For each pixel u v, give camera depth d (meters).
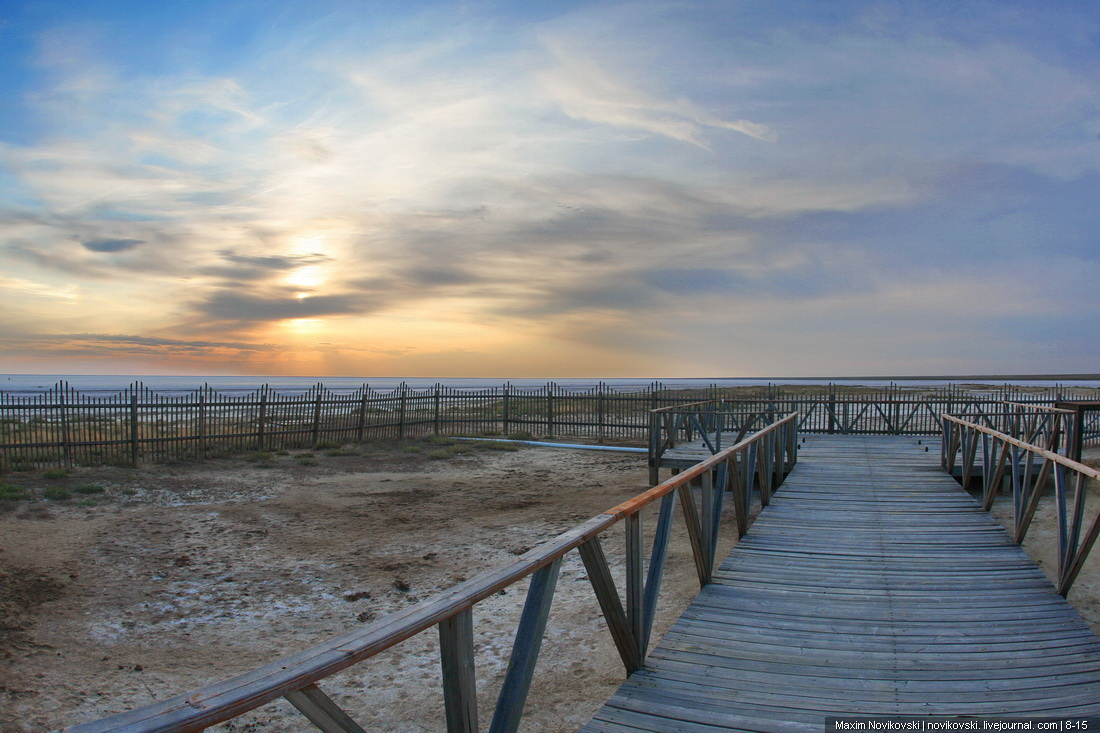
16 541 9.05
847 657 4.28
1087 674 4.05
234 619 6.72
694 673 4.01
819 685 3.86
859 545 7.12
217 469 15.28
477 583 2.41
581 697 5.13
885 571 6.21
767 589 5.70
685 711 3.51
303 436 19.00
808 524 8.06
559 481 14.81
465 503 12.39
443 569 8.34
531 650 2.72
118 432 15.77
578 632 6.38
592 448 19.91
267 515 11.23
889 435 17.86
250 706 1.61
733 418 17.36
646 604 4.25
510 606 7.03
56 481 12.98
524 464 17.31
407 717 4.86
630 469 16.45
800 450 14.58
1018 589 5.72
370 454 18.31
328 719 1.84
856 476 11.31
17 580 7.54
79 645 6.02
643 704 3.58
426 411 23.03
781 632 4.71
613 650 5.98
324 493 13.18
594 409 23.30
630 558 3.97
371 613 6.89
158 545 9.27
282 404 18.66
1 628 6.27
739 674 4.00
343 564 8.54
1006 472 12.17
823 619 4.98
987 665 4.17
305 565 8.49
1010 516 10.42
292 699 1.74
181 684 5.32
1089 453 16.70
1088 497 11.41
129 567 8.27
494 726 2.66
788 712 3.51
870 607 5.25
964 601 5.41
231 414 17.41
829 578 6.00
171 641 6.17
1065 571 5.57
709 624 4.87
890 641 4.56
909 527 7.91
